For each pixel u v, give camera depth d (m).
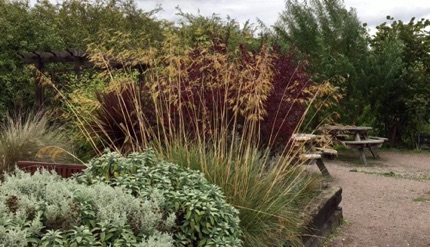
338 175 9.39
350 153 13.13
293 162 5.27
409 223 6.03
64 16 17.27
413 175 9.74
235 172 4.16
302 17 15.66
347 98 14.07
